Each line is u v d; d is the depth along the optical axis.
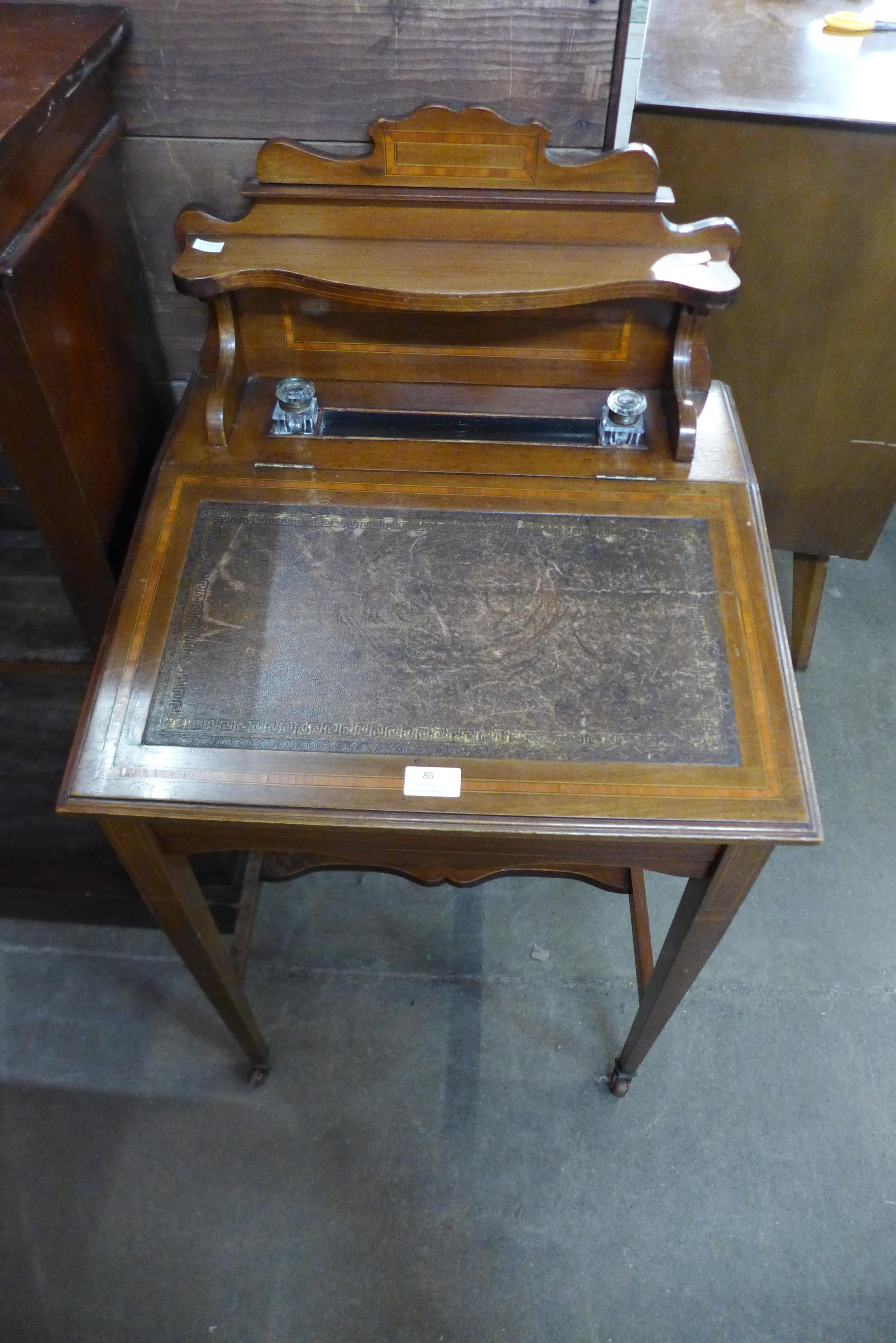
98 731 0.96
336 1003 1.64
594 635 1.02
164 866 1.04
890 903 1.74
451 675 0.99
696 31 1.54
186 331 1.35
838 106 1.27
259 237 1.10
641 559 1.07
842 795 1.87
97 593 1.20
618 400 1.15
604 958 1.69
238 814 0.92
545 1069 1.57
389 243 1.09
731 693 0.98
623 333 1.17
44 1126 1.52
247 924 1.53
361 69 1.06
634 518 1.10
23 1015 1.64
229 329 1.17
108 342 1.16
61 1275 1.39
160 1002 1.65
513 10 1.00
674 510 1.11
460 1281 1.38
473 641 1.01
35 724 1.58
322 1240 1.42
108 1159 1.49
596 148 1.12
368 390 1.24
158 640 1.02
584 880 1.45
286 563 1.07
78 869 1.64
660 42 1.48
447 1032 1.61
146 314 1.30
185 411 1.20
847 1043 1.59
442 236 1.09
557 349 1.20
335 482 1.13
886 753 1.93
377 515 1.11
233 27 1.03
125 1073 1.57
